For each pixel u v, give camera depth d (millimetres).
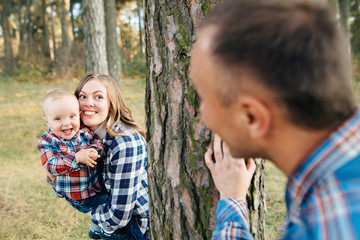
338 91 526
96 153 1640
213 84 585
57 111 1677
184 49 1174
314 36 515
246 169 994
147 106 1346
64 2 16750
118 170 1646
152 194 1372
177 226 1276
